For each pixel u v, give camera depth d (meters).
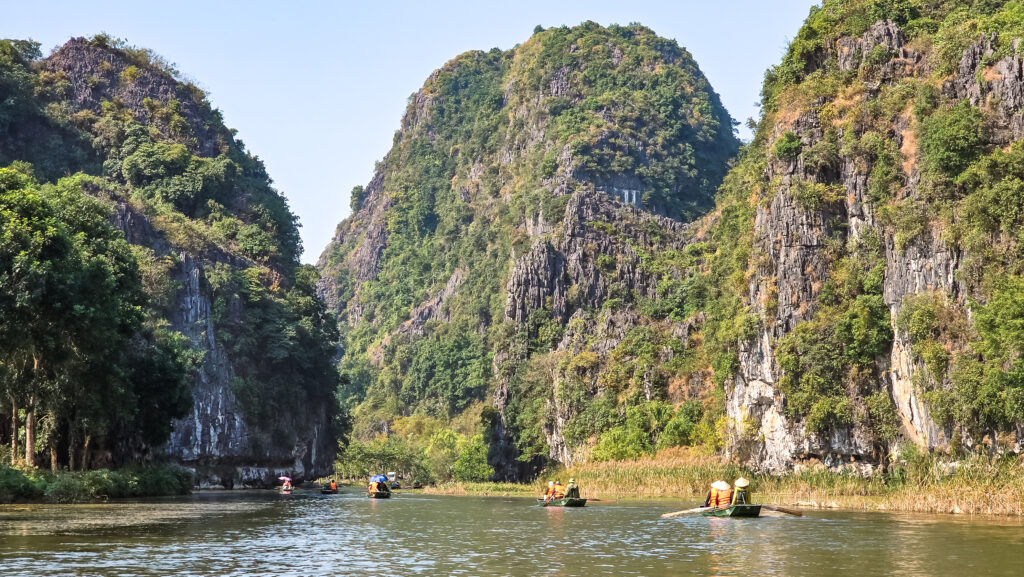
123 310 87.81
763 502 73.69
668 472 100.31
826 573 34.50
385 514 66.25
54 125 183.38
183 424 132.75
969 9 100.50
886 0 104.19
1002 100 80.94
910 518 56.84
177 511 65.00
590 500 83.44
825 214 91.88
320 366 173.00
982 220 76.25
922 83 91.50
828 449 85.94
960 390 73.44
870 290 87.06
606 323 170.12
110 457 96.31
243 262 168.75
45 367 78.94
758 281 94.81
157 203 174.25
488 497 100.25
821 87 97.75
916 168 85.81
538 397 175.75
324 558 38.72
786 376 88.75
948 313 77.56
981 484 63.19
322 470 175.75
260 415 152.12
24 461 78.44
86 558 37.62
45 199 76.38
